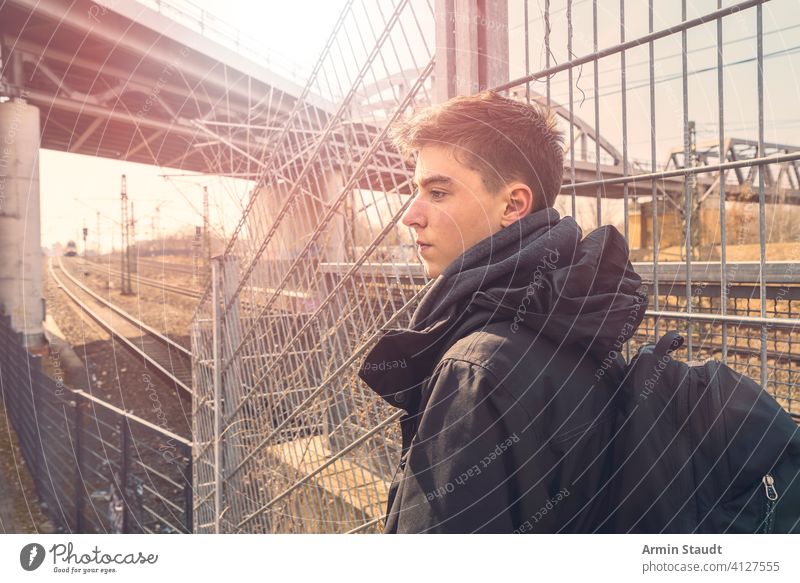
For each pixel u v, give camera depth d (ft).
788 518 1.83
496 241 2.08
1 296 27.84
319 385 5.58
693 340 4.93
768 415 1.95
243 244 7.68
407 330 2.15
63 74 27.22
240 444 8.29
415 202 2.28
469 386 1.72
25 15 23.99
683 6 3.13
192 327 11.25
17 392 15.29
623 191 3.53
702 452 1.95
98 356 22.52
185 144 18.58
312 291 5.52
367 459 4.89
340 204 4.73
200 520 10.07
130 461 10.86
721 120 3.07
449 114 2.17
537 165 2.22
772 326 3.00
